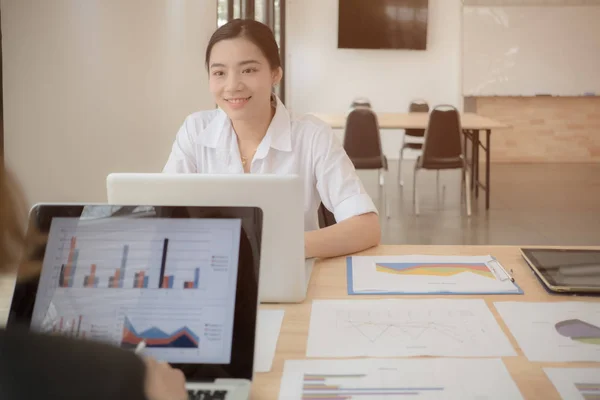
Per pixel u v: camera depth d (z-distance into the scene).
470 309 1.29
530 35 8.34
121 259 1.04
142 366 0.53
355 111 5.55
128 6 3.06
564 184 7.20
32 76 2.91
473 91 8.52
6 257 0.61
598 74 8.38
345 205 1.78
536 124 8.63
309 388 0.99
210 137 1.89
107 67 3.05
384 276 1.50
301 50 8.75
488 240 4.94
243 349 0.99
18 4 2.85
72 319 1.01
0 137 2.90
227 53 1.71
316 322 1.24
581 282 1.39
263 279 1.33
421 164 5.61
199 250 1.04
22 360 0.50
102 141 3.08
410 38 8.57
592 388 0.97
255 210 1.04
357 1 8.51
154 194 1.29
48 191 3.00
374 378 1.02
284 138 1.85
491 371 1.03
